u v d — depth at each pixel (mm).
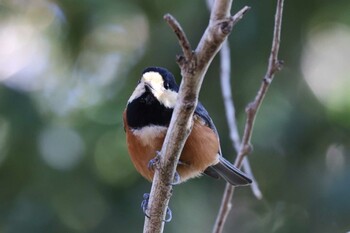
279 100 13398
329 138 13586
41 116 13539
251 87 12984
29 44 15461
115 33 14594
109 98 14078
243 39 12711
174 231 12453
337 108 14023
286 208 13695
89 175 13414
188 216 12688
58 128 13586
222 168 8180
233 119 7492
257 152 13492
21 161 13203
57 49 14938
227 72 7703
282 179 13703
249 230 14031
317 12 13633
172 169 5617
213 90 13008
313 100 13648
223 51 7773
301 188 13531
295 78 13562
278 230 13586
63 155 13414
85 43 14617
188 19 13016
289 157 13586
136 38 14609
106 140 13656
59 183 13242
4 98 13469
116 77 14352
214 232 6934
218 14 4742
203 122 7422
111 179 13461
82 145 13586
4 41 15523
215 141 7602
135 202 13172
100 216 13148
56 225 12922
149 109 7117
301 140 13422
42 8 15062
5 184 13195
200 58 4910
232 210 14305
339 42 14469
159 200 5777
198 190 12969
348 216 12688
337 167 13375
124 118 7504
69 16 14547
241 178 8164
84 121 13867
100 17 14219
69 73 14562
